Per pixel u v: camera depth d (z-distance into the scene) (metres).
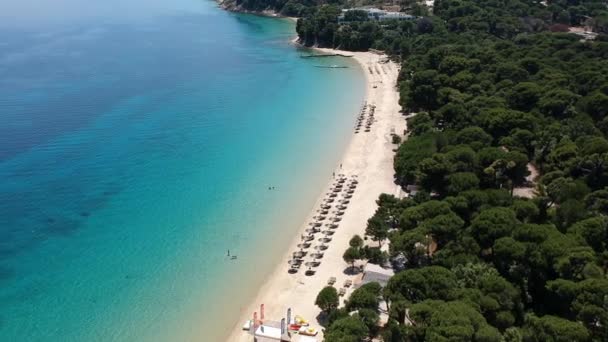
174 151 151.12
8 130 163.88
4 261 100.50
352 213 113.75
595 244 86.25
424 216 94.06
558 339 64.38
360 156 145.12
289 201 122.62
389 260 92.81
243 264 99.19
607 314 67.25
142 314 86.44
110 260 100.81
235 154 149.25
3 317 85.88
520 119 132.12
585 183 107.06
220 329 82.44
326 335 70.50
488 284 73.94
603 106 141.12
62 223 113.75
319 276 93.12
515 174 115.81
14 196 124.69
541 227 85.25
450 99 161.12
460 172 111.62
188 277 95.62
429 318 67.25
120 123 172.38
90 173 136.75
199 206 120.69
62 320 85.31
